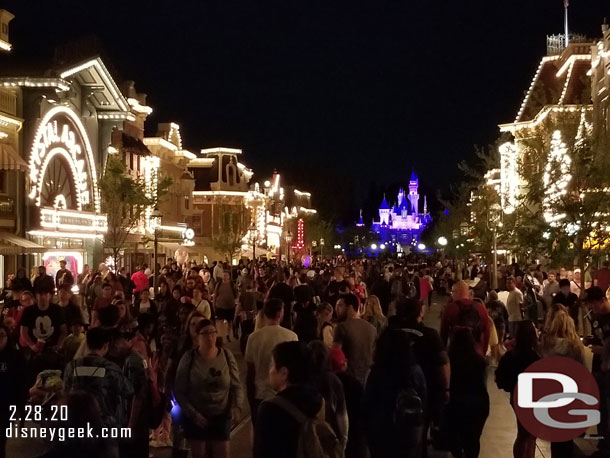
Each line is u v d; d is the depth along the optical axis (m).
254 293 21.95
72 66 31.98
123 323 11.09
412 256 126.69
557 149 22.61
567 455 8.80
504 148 39.88
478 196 42.22
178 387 8.02
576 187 21.12
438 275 52.56
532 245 21.30
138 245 42.91
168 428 10.88
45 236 31.14
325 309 10.77
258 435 5.38
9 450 10.31
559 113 24.47
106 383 7.35
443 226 75.19
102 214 35.38
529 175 25.48
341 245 150.25
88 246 35.56
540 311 22.19
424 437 7.52
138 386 8.02
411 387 6.94
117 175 36.03
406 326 8.74
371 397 6.96
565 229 20.56
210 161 67.00
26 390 9.38
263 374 8.52
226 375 8.09
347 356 8.95
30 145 30.28
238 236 64.62
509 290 19.67
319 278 26.86
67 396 7.15
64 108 32.62
